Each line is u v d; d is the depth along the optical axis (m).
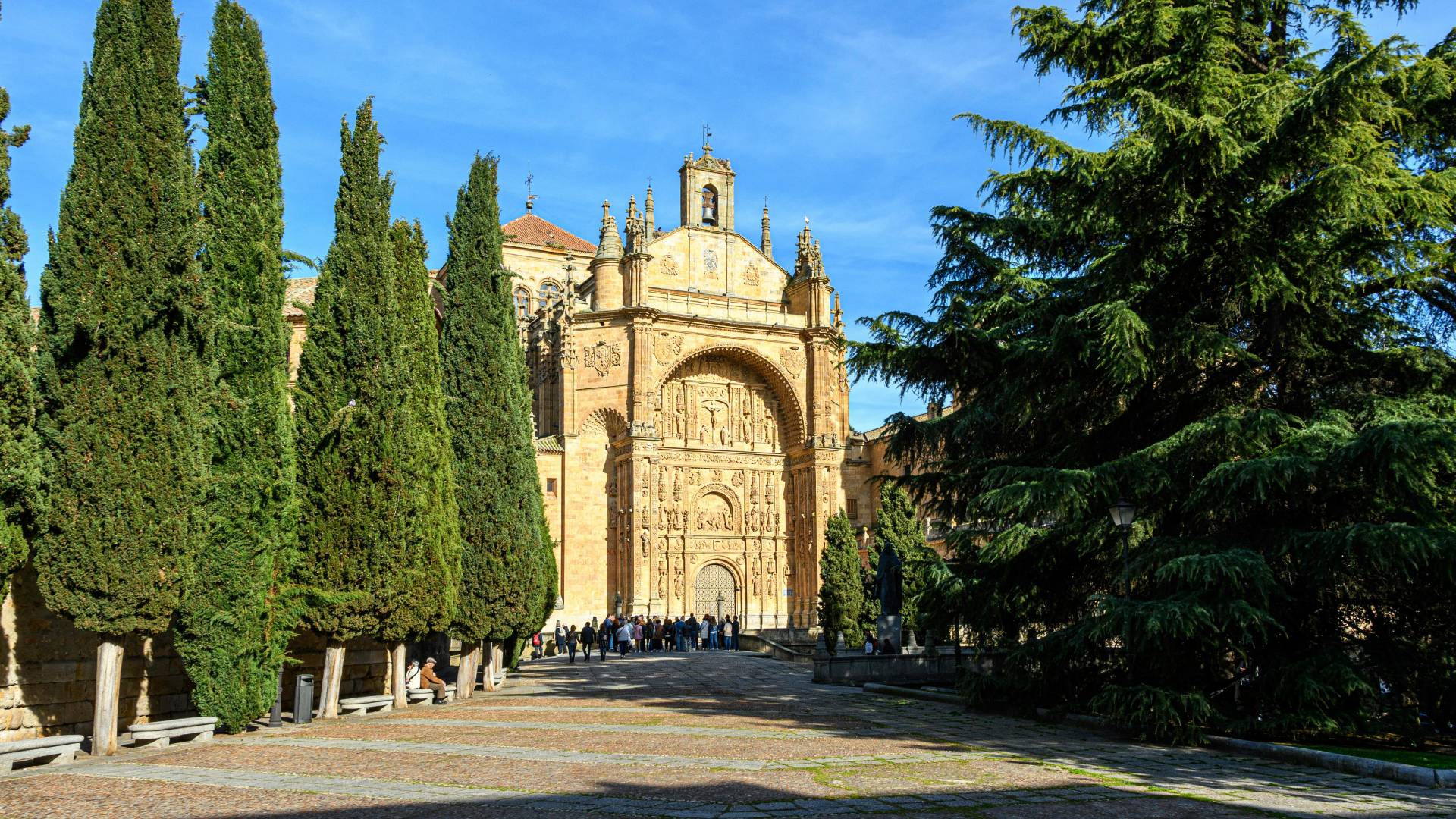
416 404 31.03
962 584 26.97
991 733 22.17
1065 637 23.59
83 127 19.72
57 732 19.81
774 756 18.23
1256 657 21.55
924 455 31.14
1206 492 21.06
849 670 37.25
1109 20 27.41
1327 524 21.62
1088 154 24.31
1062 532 25.25
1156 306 24.86
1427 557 17.69
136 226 19.66
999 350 27.42
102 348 19.28
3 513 16.97
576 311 78.25
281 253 25.25
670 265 82.75
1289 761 18.45
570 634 56.12
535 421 85.69
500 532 34.72
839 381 84.88
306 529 26.03
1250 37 25.95
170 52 20.56
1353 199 19.73
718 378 83.69
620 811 13.18
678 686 37.50
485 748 19.58
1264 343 24.31
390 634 27.02
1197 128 20.64
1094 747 20.12
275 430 23.73
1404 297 24.11
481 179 37.34
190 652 21.81
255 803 13.77
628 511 76.38
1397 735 22.05
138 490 19.19
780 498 84.06
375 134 28.36
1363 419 21.27
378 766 17.23
